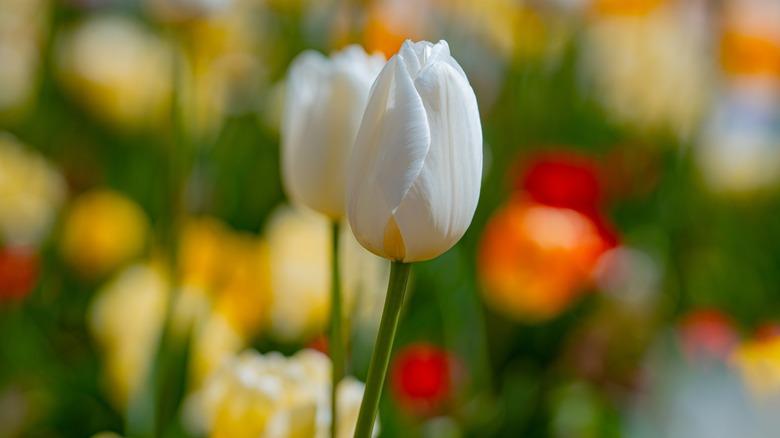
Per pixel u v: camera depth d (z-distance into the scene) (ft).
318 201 3.40
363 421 3.13
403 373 4.43
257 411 3.51
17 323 5.14
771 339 4.44
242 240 5.49
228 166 6.16
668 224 7.08
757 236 7.11
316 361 3.61
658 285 6.10
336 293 3.39
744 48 7.77
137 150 6.64
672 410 4.15
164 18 4.28
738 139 7.39
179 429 3.92
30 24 7.40
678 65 7.66
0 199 5.74
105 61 6.73
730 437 4.04
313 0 7.18
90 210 5.58
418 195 3.10
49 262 5.72
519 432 4.84
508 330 5.62
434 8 7.52
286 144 3.46
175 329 4.09
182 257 4.07
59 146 7.03
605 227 5.62
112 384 4.37
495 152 6.70
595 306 5.67
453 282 5.08
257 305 4.44
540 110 7.33
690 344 4.74
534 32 7.02
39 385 4.79
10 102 7.20
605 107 7.81
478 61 7.47
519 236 5.09
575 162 6.02
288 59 7.13
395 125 3.09
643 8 7.72
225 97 6.76
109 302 4.38
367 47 5.50
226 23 6.19
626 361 5.25
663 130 7.63
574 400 4.85
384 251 3.13
